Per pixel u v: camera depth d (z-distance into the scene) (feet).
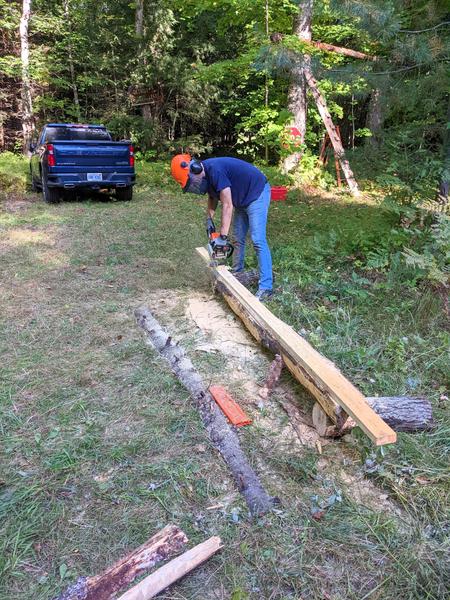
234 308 12.26
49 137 30.12
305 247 17.10
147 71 46.85
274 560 5.76
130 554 5.62
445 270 13.26
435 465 7.27
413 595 5.37
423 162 15.67
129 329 11.64
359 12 12.69
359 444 7.65
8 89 51.62
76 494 6.68
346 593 5.40
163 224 22.07
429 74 14.76
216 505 6.54
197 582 5.51
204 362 10.18
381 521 6.31
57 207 26.37
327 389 7.54
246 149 44.16
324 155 37.22
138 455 7.41
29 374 9.61
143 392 9.04
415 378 9.49
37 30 47.98
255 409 8.67
